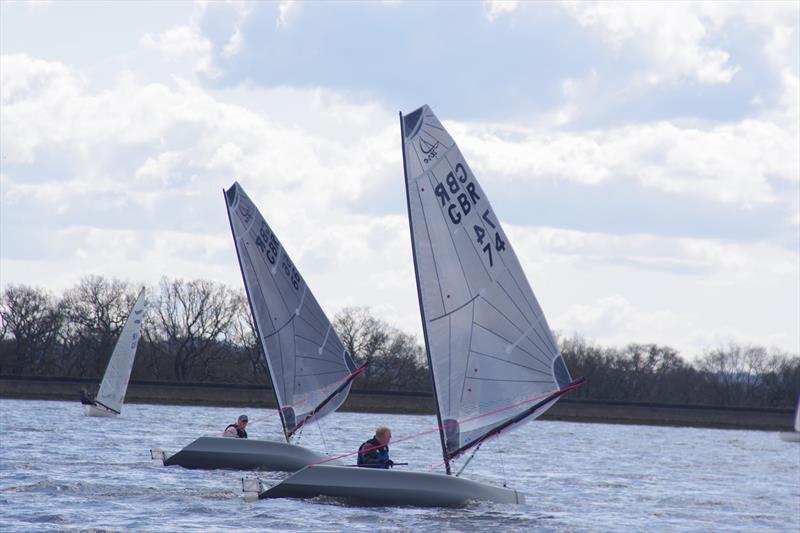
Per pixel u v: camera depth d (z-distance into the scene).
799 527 116.88
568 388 103.00
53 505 101.50
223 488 116.31
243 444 137.00
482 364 104.56
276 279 154.62
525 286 105.12
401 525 94.19
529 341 104.69
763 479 193.25
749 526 115.62
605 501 132.38
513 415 104.19
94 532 87.62
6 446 170.00
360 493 104.50
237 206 155.00
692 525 113.50
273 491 106.69
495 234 105.69
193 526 91.94
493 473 168.00
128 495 109.50
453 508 103.88
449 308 104.25
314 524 93.56
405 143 105.06
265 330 153.75
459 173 106.00
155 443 196.50
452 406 103.94
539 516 106.94
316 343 155.88
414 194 104.62
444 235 104.69
